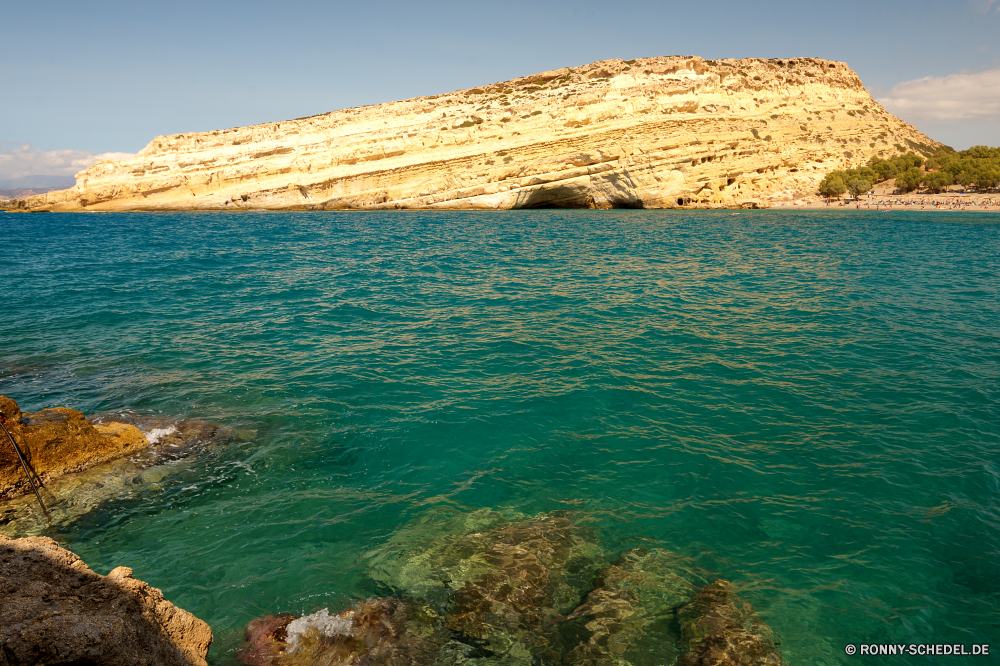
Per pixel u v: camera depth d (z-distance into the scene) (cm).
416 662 432
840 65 10156
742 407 914
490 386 1008
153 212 8488
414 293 1870
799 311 1576
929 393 962
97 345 1250
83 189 8700
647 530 602
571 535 591
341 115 8794
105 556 552
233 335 1341
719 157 7331
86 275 2220
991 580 521
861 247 3198
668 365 1117
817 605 496
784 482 692
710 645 451
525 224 5225
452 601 495
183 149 8662
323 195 8050
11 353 1183
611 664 434
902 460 739
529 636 460
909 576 529
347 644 445
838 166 8231
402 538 582
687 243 3453
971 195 7388
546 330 1383
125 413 882
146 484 685
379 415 887
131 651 332
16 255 2934
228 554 555
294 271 2383
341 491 675
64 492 660
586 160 7175
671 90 7762
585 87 8012
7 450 661
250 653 434
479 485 688
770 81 8819
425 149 7881
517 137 7656
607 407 915
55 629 310
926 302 1689
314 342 1286
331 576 524
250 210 8262
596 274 2261
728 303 1688
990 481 683
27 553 362
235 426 844
